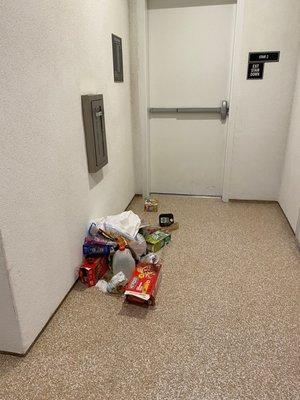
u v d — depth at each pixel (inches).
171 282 76.8
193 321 64.1
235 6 106.8
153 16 113.9
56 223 63.9
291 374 52.1
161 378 51.7
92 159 78.7
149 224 108.1
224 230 103.9
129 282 71.0
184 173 133.9
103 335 60.8
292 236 99.0
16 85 48.0
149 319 64.8
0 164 45.1
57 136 62.4
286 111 113.8
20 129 49.7
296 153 102.3
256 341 58.9
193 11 110.8
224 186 127.9
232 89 114.0
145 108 122.0
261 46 107.3
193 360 55.0
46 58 56.6
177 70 119.3
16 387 50.6
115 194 105.1
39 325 60.1
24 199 51.9
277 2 101.4
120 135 107.7
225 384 50.5
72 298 71.2
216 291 73.3
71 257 72.4
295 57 106.7
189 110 122.5
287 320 63.9
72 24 66.4
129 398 48.5
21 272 52.5
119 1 99.0
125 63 110.0
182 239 98.1
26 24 49.7
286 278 77.7
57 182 63.4
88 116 74.7
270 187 125.3
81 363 54.7
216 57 115.2
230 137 120.1
